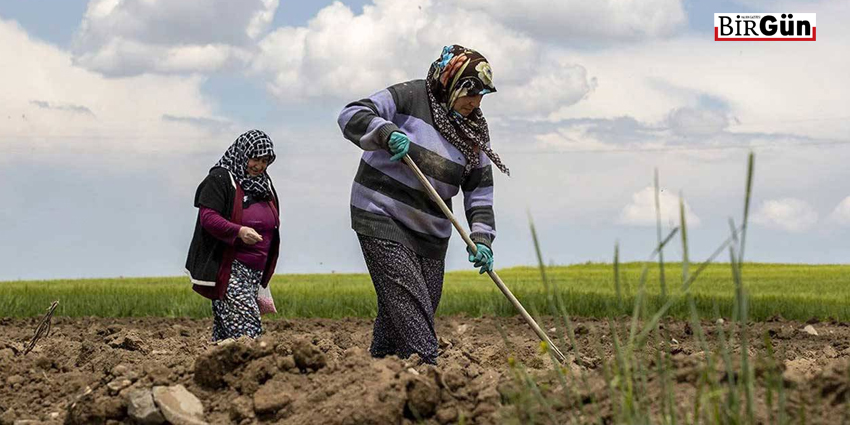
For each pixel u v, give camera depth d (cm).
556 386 448
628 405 358
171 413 474
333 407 452
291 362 507
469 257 623
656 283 2395
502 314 1416
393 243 610
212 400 503
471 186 650
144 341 869
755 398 383
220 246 705
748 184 328
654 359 437
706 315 1349
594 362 645
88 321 1339
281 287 2248
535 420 405
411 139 612
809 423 365
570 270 3981
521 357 716
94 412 489
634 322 357
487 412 441
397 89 619
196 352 766
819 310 1442
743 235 334
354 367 498
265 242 725
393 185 612
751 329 1177
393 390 453
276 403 475
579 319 1351
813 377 397
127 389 502
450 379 475
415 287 609
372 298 1605
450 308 1478
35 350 807
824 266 4462
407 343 607
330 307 1488
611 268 4125
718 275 3259
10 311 1423
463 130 618
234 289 704
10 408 570
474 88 604
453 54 612
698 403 353
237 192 707
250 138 712
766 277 3114
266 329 1220
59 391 604
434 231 626
